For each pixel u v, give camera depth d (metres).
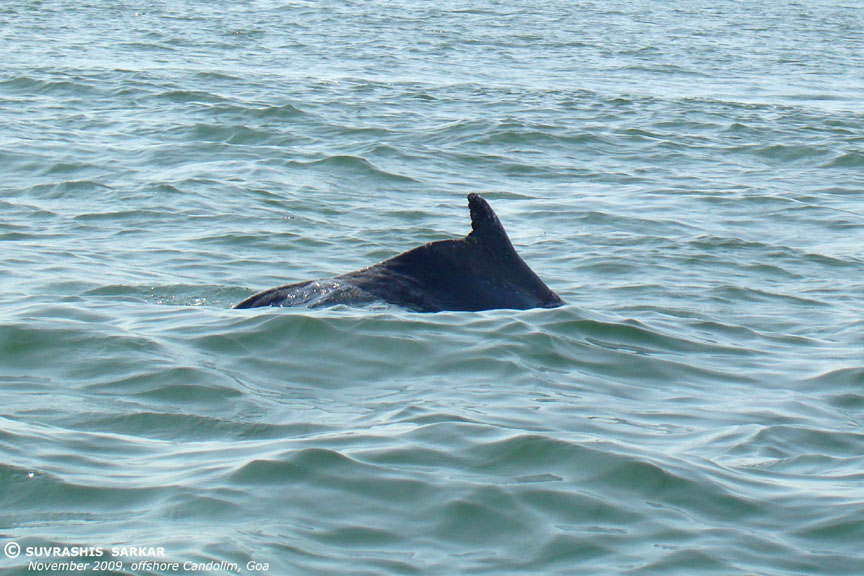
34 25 144.75
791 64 138.75
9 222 49.50
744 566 18.50
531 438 23.02
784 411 27.22
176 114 84.25
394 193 60.94
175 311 32.81
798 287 43.59
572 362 29.80
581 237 51.31
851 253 49.72
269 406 25.34
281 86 102.31
